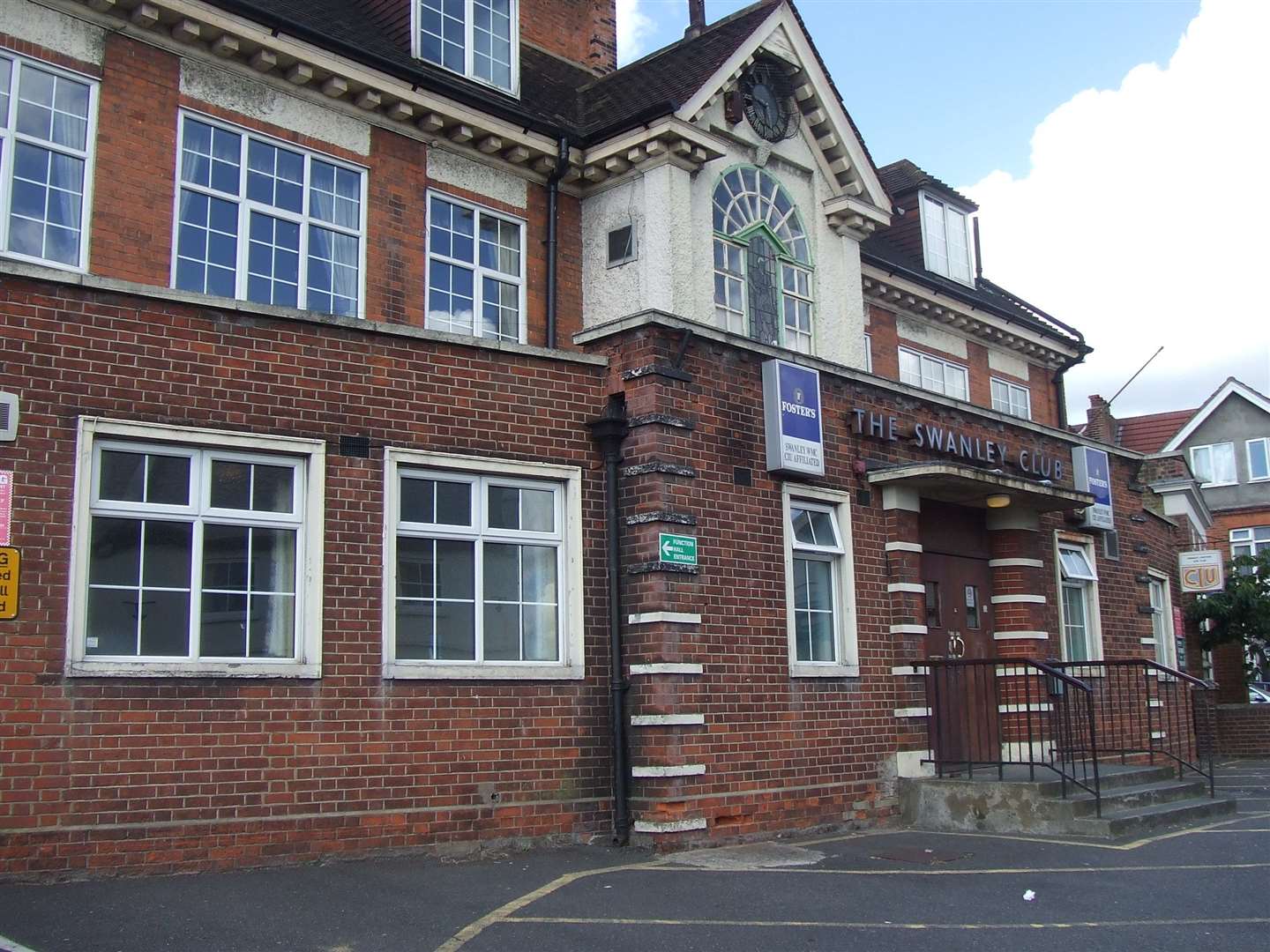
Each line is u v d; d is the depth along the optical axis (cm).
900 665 1380
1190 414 4712
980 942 755
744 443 1261
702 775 1139
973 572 1565
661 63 1614
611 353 1213
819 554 1340
